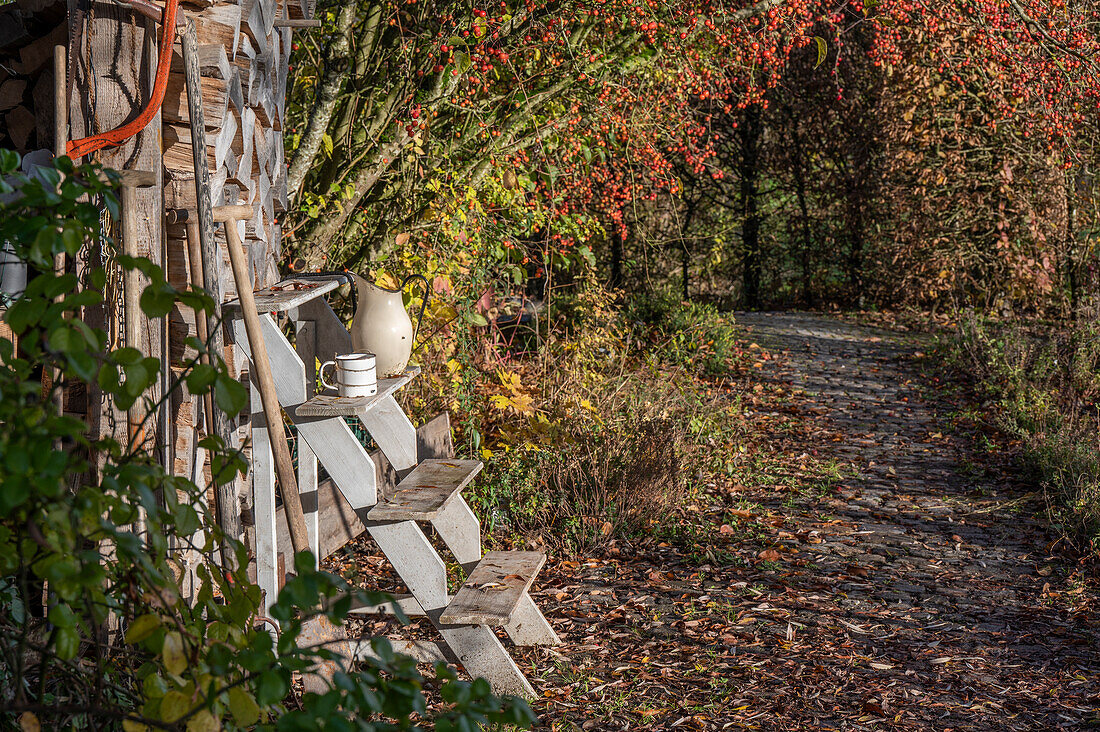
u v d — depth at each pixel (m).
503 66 7.38
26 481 1.53
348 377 3.62
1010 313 14.40
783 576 5.43
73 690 2.21
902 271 15.57
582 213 9.56
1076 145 13.08
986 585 5.36
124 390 1.86
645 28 7.57
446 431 5.05
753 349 12.41
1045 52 9.52
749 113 18.02
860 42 15.59
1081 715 3.87
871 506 6.82
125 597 2.18
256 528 3.52
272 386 3.23
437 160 7.58
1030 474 7.37
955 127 14.55
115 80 2.95
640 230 11.66
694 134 9.55
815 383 10.88
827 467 7.70
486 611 3.66
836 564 5.66
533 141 8.16
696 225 20.23
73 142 2.73
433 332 6.92
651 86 8.79
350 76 7.43
